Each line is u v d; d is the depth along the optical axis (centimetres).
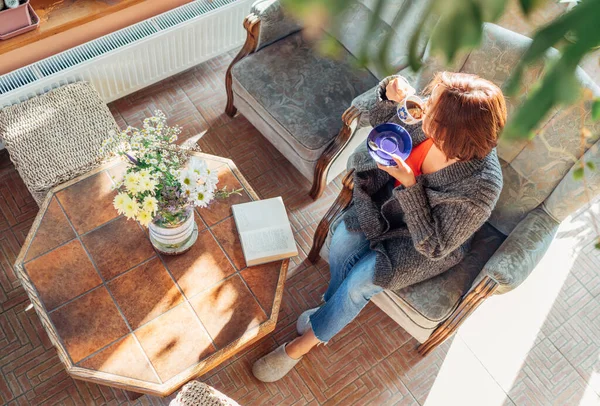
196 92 336
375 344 270
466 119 155
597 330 286
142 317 203
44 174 246
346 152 272
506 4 22
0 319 251
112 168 235
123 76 300
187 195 185
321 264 287
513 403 263
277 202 238
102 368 193
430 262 212
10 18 238
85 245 214
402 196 190
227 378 251
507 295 290
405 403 258
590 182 202
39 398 236
